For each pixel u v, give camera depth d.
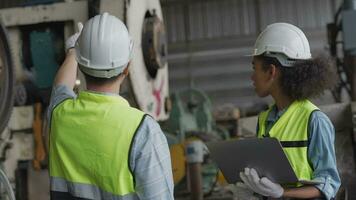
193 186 4.04
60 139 1.25
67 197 1.26
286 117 1.46
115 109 1.22
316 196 1.37
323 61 1.46
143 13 2.48
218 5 8.14
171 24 8.25
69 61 1.48
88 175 1.22
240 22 8.09
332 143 1.41
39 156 2.25
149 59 2.51
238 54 8.11
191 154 4.05
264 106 5.74
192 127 4.96
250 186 1.40
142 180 1.18
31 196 2.26
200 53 8.21
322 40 7.80
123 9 2.25
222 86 8.16
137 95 2.35
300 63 1.45
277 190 1.37
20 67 2.38
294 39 1.48
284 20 7.95
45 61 2.37
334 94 3.41
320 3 7.83
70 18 2.29
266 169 1.39
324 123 1.41
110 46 1.25
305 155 1.41
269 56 1.48
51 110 1.33
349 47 3.33
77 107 1.25
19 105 2.29
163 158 1.20
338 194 1.97
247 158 1.40
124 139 1.19
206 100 5.24
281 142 1.44
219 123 5.35
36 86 2.38
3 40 2.07
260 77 1.51
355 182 2.46
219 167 1.50
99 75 1.25
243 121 4.38
